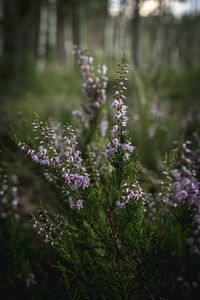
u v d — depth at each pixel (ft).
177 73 52.49
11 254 5.86
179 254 4.76
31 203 10.57
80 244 7.16
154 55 56.08
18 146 5.90
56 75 52.21
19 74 45.32
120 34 50.75
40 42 57.26
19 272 5.64
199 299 4.84
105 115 9.66
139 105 15.74
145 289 5.74
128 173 5.72
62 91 42.16
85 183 5.69
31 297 5.80
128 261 5.98
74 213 6.12
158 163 12.23
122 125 5.49
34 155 5.72
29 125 8.68
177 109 22.25
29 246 8.38
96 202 6.37
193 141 9.91
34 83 43.98
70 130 5.78
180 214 5.55
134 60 49.39
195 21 98.32
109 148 5.57
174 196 5.55
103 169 8.06
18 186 10.70
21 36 47.50
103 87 9.39
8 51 53.62
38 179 11.69
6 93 36.96
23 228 8.13
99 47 98.02
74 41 72.54
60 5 77.87
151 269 5.51
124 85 5.49
